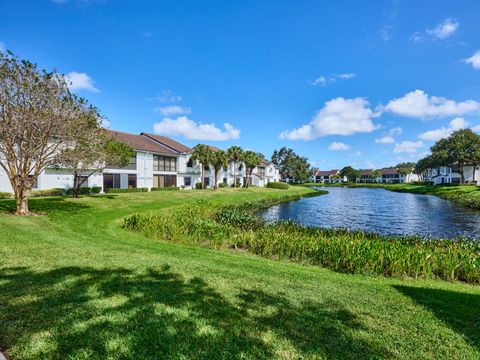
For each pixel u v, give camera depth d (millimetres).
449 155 64125
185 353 3580
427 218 25219
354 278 8320
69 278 5809
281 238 11844
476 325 4938
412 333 4547
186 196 32906
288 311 5020
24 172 14617
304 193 52438
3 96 12914
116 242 10492
